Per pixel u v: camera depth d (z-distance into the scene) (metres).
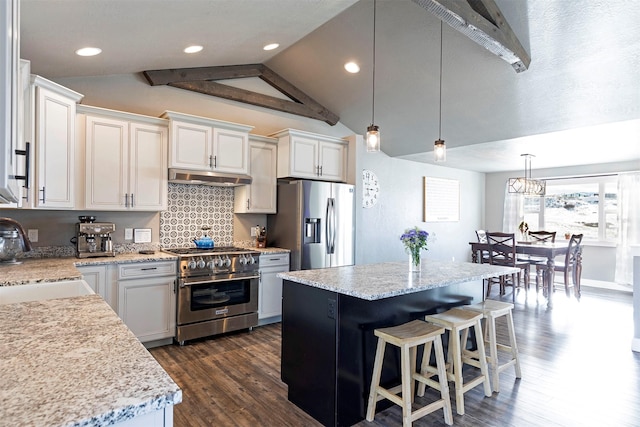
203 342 3.55
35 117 2.54
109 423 0.69
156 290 3.33
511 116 4.36
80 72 3.29
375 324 2.39
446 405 2.21
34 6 1.89
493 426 2.20
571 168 7.02
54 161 2.71
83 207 3.16
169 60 3.57
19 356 0.95
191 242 4.11
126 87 3.73
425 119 4.91
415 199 6.72
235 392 2.58
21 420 0.65
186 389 2.61
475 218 8.04
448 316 2.52
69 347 1.03
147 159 3.53
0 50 0.66
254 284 3.90
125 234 3.70
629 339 3.71
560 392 2.62
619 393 2.60
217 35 3.11
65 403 0.71
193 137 3.72
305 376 2.38
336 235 4.45
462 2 2.63
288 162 4.32
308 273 2.67
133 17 2.30
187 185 4.09
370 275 2.62
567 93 3.77
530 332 3.93
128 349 1.02
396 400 2.12
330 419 2.19
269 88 4.83
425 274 2.70
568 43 3.21
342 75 4.48
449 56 3.72
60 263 2.78
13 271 2.36
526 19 3.07
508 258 5.46
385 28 3.58
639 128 4.31
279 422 2.23
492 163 6.89
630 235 6.23
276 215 4.51
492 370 2.67
